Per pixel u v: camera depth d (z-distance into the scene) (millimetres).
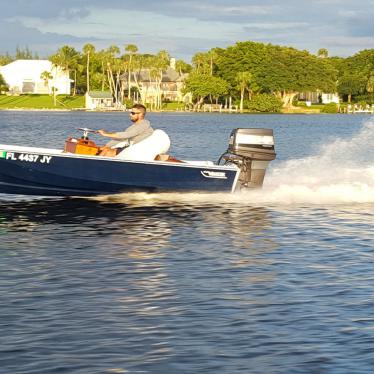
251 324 8266
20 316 8453
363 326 8188
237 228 13922
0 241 12555
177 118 122125
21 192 16078
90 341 7695
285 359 7273
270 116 149375
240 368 7051
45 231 13445
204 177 16266
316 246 12445
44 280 9992
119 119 109938
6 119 96562
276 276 10359
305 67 183750
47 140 46656
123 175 15898
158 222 14367
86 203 16453
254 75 179000
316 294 9438
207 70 183250
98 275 10289
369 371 6988
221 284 9891
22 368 6988
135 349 7496
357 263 11188
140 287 9695
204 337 7848
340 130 72938
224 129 69625
